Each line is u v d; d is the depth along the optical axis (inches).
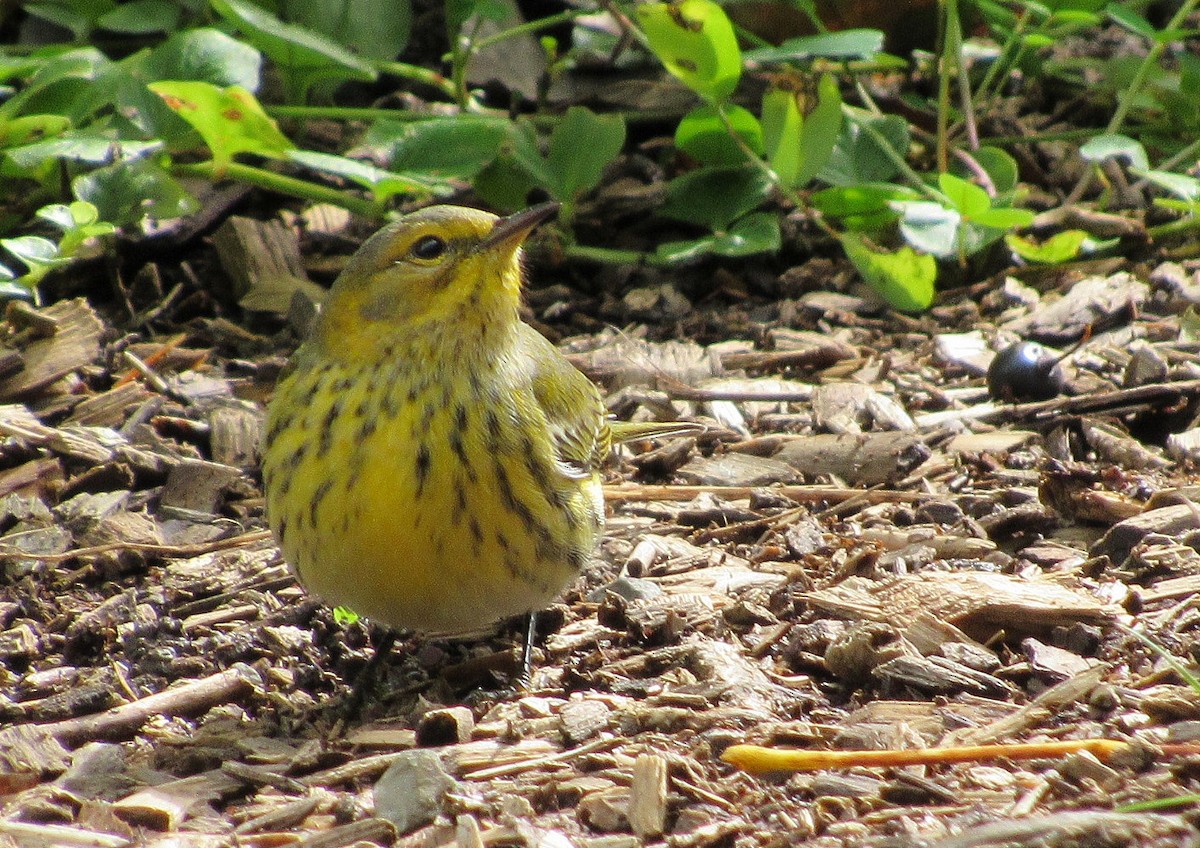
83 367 510.3
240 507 458.0
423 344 324.2
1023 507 414.9
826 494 442.9
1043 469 424.8
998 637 344.5
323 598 342.6
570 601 395.2
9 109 545.3
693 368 525.0
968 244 556.1
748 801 277.0
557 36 745.6
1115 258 585.3
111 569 420.8
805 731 299.9
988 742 293.7
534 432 335.0
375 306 325.1
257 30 579.5
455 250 325.7
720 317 579.5
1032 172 649.0
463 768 299.6
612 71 714.8
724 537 425.7
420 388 322.3
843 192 565.0
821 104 553.9
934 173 636.1
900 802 271.6
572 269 620.7
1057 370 494.9
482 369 330.6
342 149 669.9
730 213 601.9
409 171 578.6
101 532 434.3
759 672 338.6
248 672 366.3
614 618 372.8
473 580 331.6
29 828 281.0
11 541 429.7
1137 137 661.9
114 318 580.1
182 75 576.4
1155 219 613.0
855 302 576.7
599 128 593.3
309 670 370.9
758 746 296.7
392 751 320.8
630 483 462.3
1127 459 453.7
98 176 548.7
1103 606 343.6
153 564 425.7
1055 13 613.6
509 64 717.9
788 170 562.6
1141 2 651.5
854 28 669.3
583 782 288.2
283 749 327.0
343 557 325.4
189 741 332.5
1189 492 414.3
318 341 339.3
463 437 322.3
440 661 377.1
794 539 413.4
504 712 331.0
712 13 546.9
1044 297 564.1
